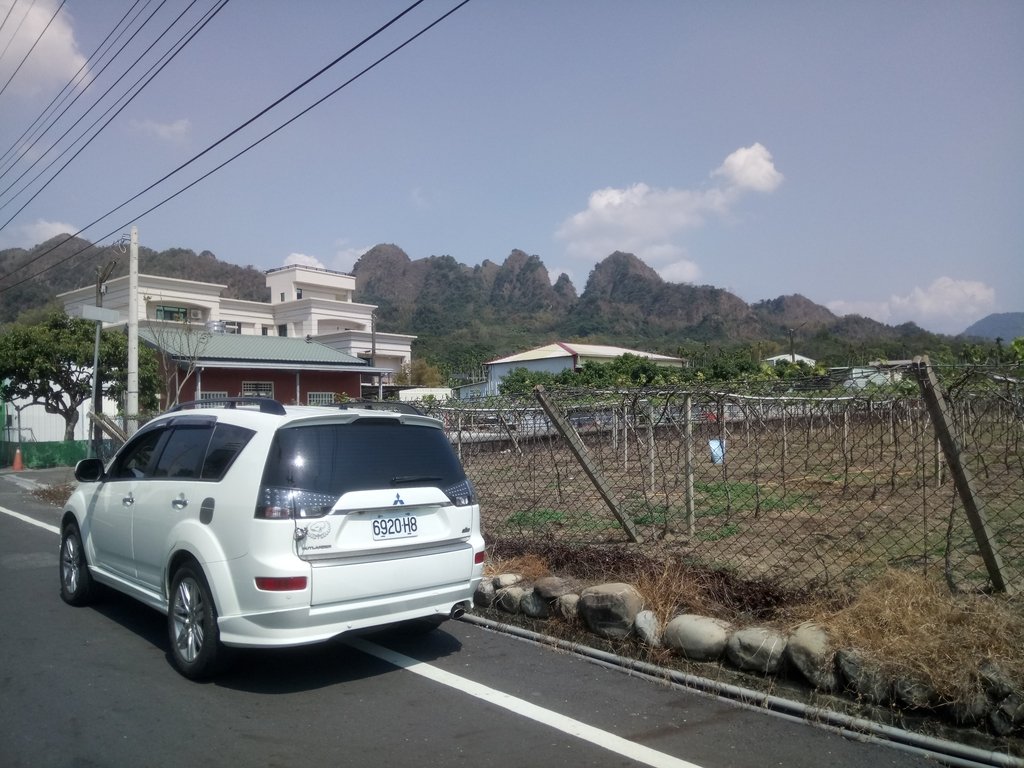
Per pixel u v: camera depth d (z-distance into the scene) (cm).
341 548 477
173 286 4675
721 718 446
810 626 490
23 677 516
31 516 1302
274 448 484
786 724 436
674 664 522
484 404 875
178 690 493
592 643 578
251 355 3028
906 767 385
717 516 957
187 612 517
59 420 2922
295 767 388
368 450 514
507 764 391
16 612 685
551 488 1038
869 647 454
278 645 457
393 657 561
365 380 3925
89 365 2317
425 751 406
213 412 562
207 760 395
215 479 511
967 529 812
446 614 530
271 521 462
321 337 5084
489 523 930
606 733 427
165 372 2639
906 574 517
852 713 435
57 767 386
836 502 1054
